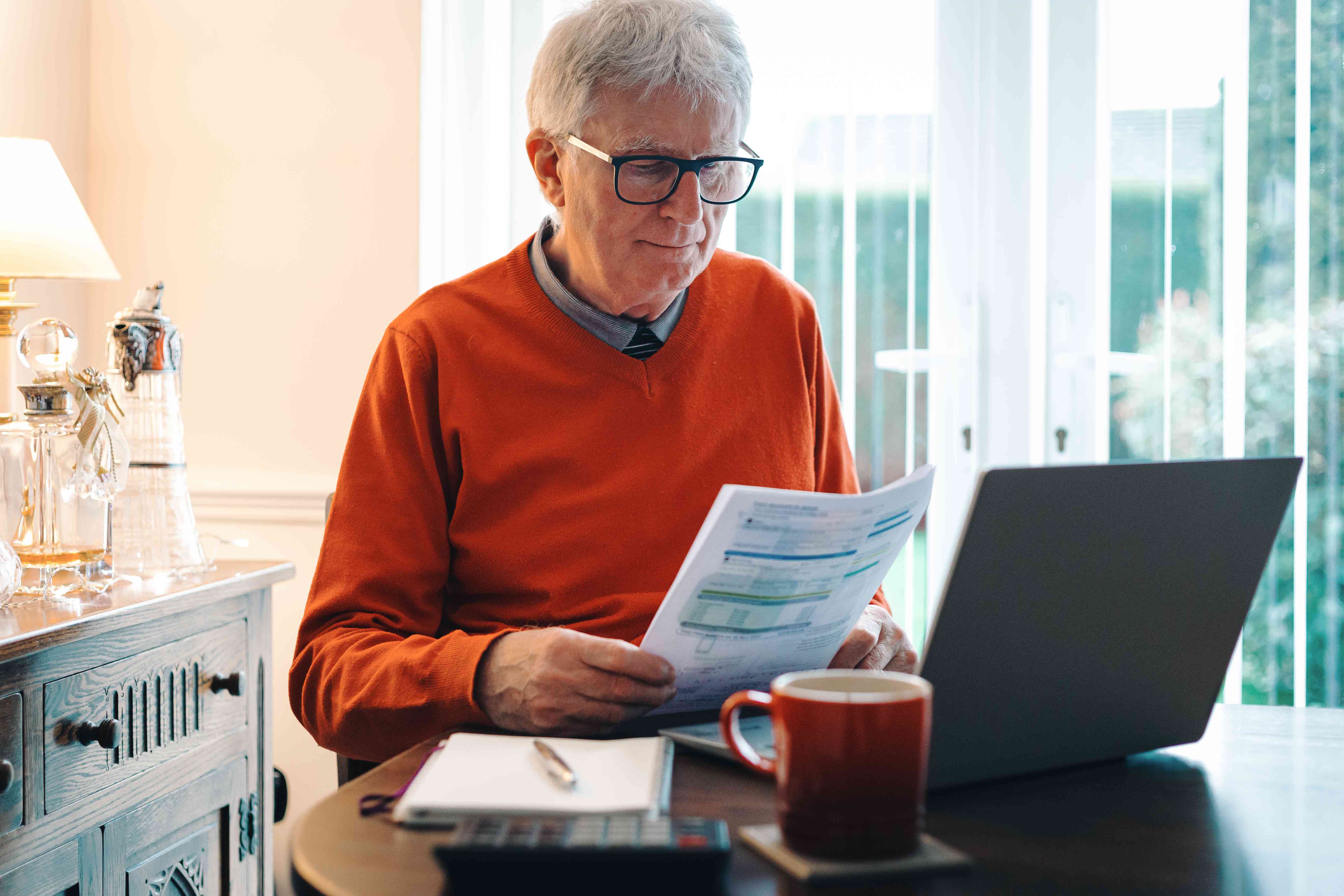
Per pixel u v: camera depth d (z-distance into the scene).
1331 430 2.06
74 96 2.10
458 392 1.17
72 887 1.15
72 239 1.56
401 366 1.19
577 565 1.13
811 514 0.74
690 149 1.09
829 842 0.55
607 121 1.08
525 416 1.17
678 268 1.13
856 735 0.55
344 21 2.07
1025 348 2.13
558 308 1.20
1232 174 2.07
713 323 1.26
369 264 2.08
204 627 1.41
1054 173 2.12
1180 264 2.09
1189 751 0.82
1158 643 0.75
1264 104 2.06
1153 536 0.72
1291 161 2.06
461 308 1.22
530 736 0.84
